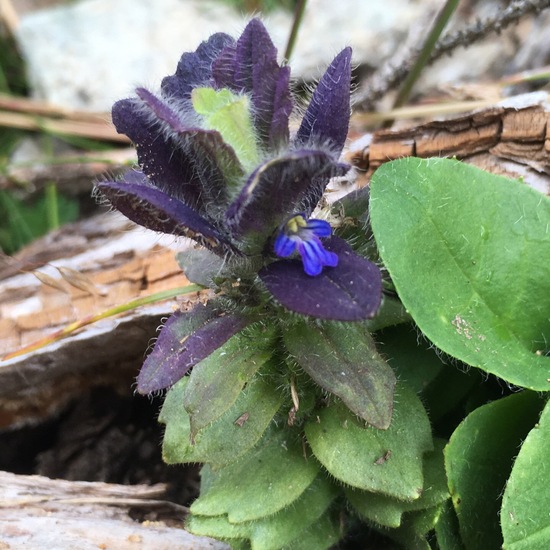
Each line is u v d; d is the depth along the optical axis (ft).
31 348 0.64
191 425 0.41
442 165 0.47
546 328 0.48
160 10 1.25
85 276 0.64
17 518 0.54
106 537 0.53
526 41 0.96
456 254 0.46
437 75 1.01
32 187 0.94
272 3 1.23
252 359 0.43
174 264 0.64
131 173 0.46
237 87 0.42
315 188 0.43
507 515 0.41
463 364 0.52
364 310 0.36
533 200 0.49
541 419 0.42
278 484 0.47
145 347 0.67
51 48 1.20
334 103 0.42
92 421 0.73
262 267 0.43
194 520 0.47
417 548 0.47
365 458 0.45
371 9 1.15
